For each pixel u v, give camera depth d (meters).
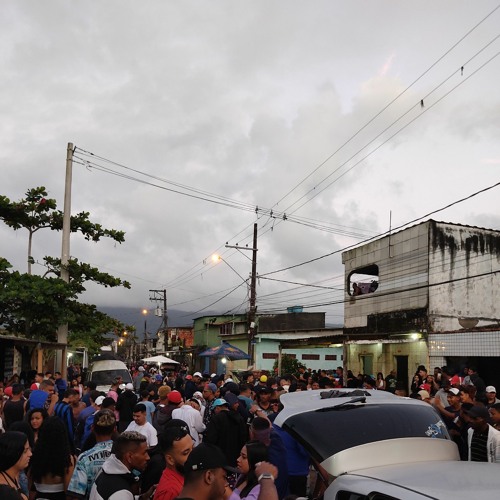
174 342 64.06
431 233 22.52
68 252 23.19
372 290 27.62
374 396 5.96
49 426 4.89
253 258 30.41
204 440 7.10
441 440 4.85
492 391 10.30
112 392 11.59
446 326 22.23
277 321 47.06
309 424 5.16
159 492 3.84
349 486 3.88
